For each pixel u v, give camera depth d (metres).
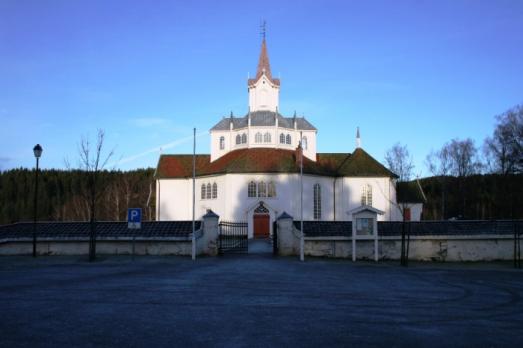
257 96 82.56
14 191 120.44
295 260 36.12
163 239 38.03
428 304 18.08
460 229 38.88
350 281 24.80
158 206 77.69
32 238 38.00
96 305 16.70
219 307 16.67
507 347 12.05
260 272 27.92
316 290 21.17
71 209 106.75
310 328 13.70
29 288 20.61
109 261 34.06
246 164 69.38
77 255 37.97
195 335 12.71
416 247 38.34
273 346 11.75
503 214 81.19
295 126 78.38
